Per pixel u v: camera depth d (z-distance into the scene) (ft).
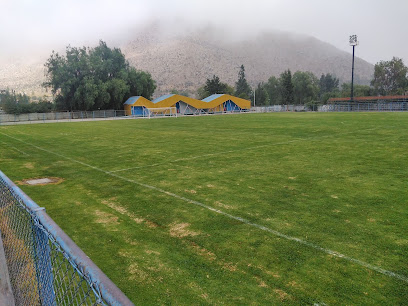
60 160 39.14
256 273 11.90
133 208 20.02
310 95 351.25
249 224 16.65
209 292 10.80
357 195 20.93
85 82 191.11
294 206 19.17
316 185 23.66
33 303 8.58
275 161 33.50
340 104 220.02
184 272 12.17
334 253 13.24
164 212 19.01
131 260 13.28
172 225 16.96
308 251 13.47
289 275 11.68
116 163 35.55
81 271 5.08
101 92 192.34
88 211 19.76
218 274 11.93
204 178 27.02
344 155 35.99
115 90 198.49
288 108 249.14
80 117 182.70
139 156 39.70
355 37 198.59
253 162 33.35
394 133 57.26
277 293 10.60
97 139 61.67
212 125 92.22
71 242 5.82
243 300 10.28
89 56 209.67
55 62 202.59
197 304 10.17
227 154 39.01
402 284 10.90
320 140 50.24
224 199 21.04
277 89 366.43
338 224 16.25
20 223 9.72
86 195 23.41
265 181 25.30
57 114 176.55
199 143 50.65
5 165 36.55
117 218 18.35
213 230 16.07
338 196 20.84
